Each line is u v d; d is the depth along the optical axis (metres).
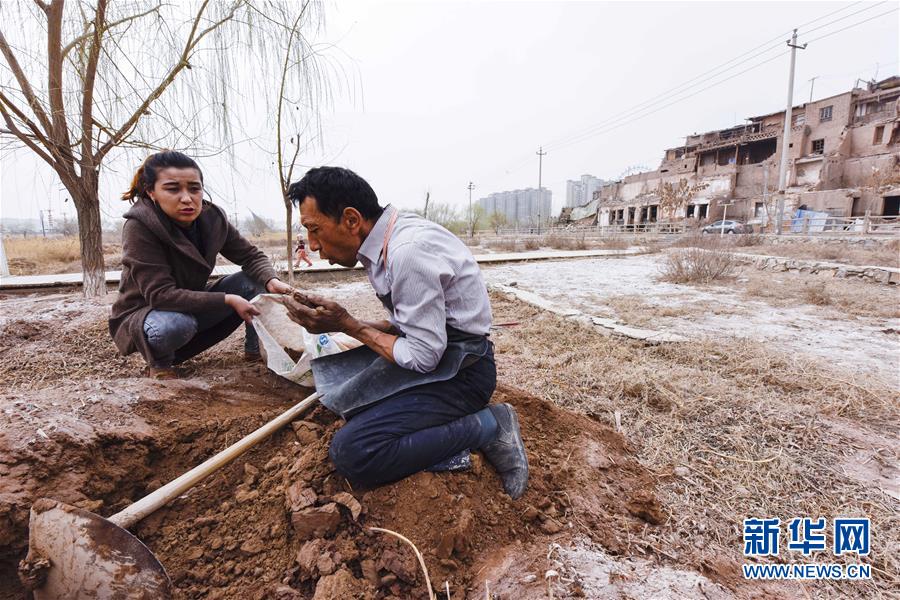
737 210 35.94
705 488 2.13
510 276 10.16
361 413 1.79
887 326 5.27
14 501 1.48
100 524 1.35
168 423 2.07
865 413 2.94
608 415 2.80
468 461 1.83
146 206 2.45
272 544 1.64
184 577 1.54
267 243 19.84
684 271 9.30
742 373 3.58
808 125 33.06
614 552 1.70
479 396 1.88
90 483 1.70
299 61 4.37
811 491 2.12
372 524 1.64
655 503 1.94
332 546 1.57
